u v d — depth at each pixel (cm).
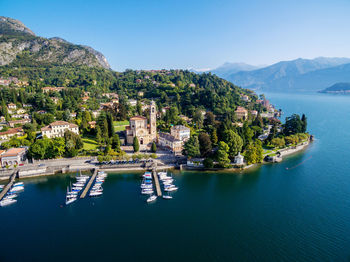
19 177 11619
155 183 11175
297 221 8362
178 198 9956
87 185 10750
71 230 7744
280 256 6650
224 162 13112
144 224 8100
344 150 16888
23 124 18888
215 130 16312
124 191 10444
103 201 9600
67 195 9988
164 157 14300
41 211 8862
